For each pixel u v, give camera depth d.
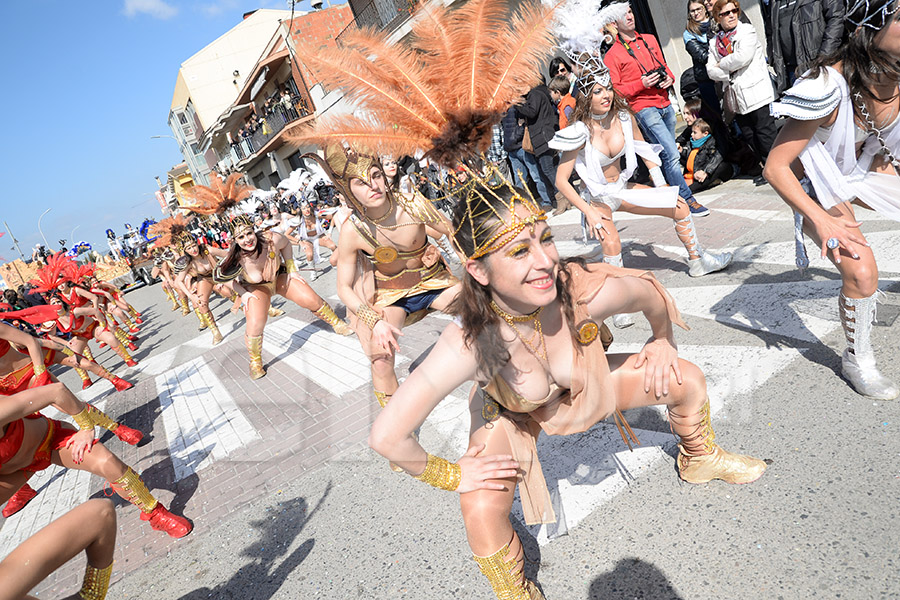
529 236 1.24
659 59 4.66
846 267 2.12
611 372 1.78
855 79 1.85
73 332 6.91
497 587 1.71
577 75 2.90
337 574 2.39
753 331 2.39
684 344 2.28
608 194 2.54
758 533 1.89
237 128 20.30
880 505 1.82
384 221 1.91
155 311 12.78
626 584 1.92
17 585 1.60
